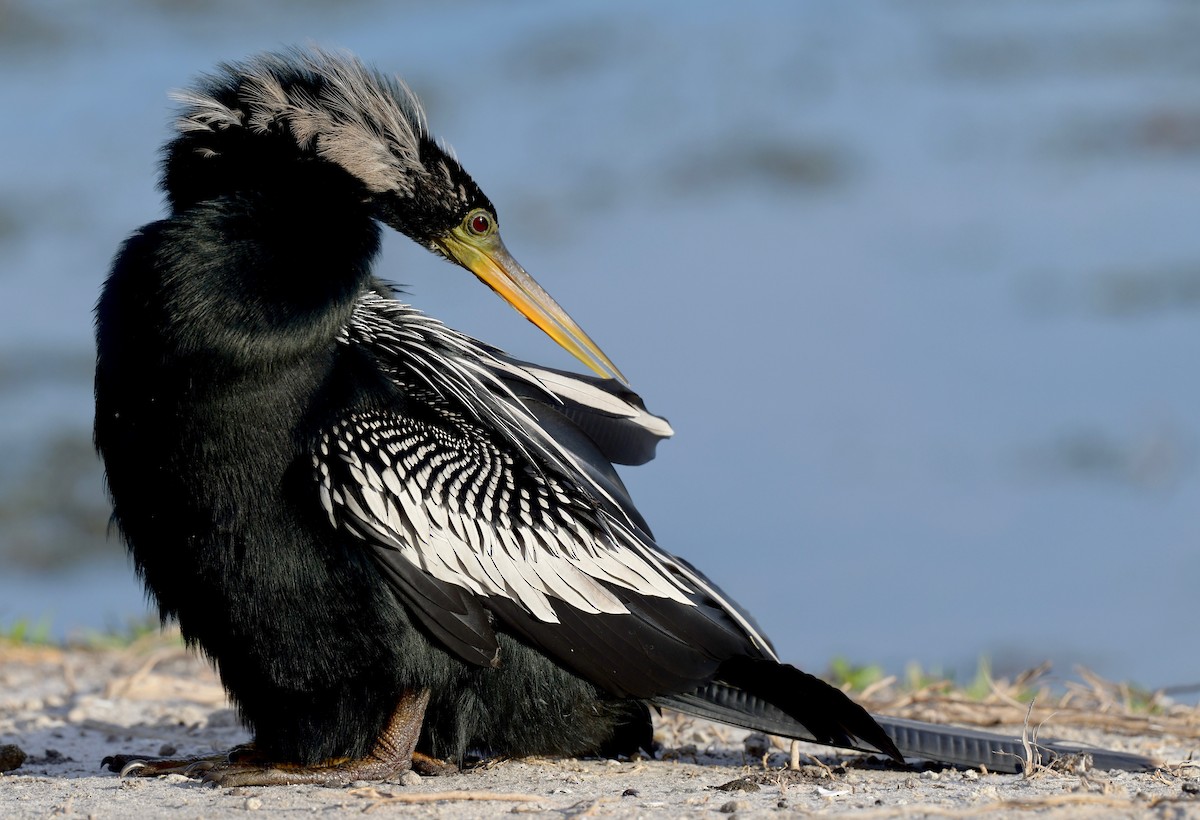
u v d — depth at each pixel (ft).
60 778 33.42
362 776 31.53
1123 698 43.78
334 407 30.96
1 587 75.66
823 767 32.89
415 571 30.55
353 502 30.22
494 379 34.30
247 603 30.78
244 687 32.04
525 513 32.09
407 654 31.04
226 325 30.09
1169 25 160.66
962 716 39.65
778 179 126.93
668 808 28.55
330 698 31.68
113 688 44.75
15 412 90.99
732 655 33.22
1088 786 29.48
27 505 82.38
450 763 32.86
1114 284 105.70
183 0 149.89
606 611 32.19
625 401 37.42
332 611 30.76
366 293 35.63
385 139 33.94
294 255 30.91
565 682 32.96
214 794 30.60
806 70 148.56
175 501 30.68
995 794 29.25
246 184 32.32
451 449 32.12
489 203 36.22
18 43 142.61
